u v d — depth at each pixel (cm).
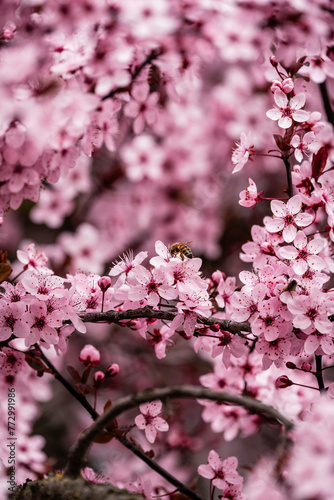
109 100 96
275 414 87
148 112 100
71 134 93
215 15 94
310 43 95
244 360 99
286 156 94
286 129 94
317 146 95
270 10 94
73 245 131
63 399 136
